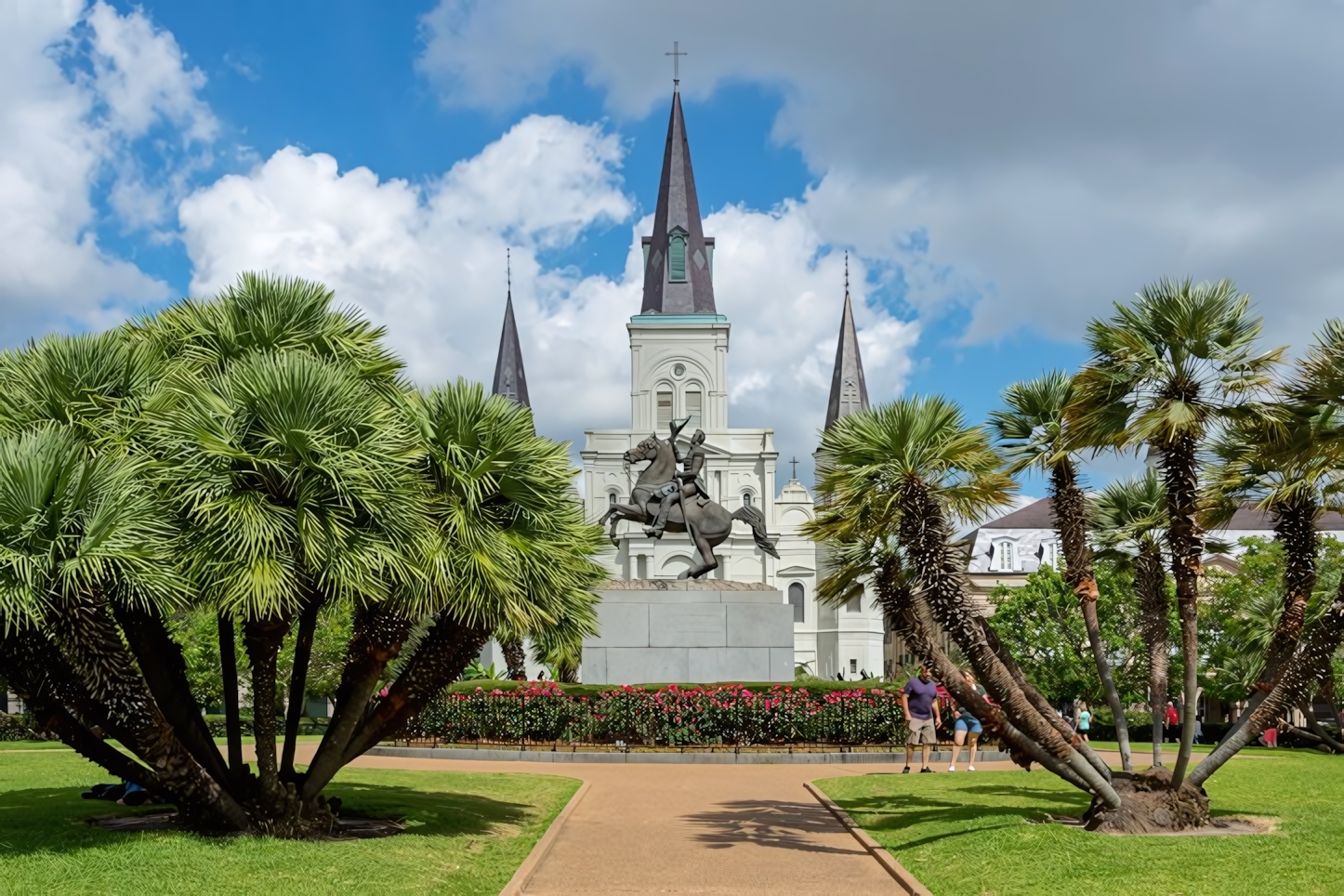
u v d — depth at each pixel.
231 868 10.24
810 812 14.99
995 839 11.45
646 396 99.19
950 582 12.09
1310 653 12.39
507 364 106.00
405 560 11.44
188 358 13.25
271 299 13.82
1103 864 10.32
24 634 11.02
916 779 17.86
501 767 20.53
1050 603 43.22
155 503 10.82
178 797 11.75
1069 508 14.84
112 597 11.03
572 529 13.41
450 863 11.19
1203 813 12.55
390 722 12.95
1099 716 44.78
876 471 12.18
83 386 12.02
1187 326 12.47
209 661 37.19
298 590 11.32
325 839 12.07
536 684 23.27
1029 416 14.88
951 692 12.74
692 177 102.69
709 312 100.81
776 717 22.20
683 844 12.65
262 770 12.07
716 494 98.06
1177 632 39.22
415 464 12.41
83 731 11.84
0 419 11.60
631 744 22.17
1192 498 12.86
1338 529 46.53
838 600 13.42
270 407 11.32
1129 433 12.52
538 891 10.30
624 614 23.89
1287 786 16.62
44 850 10.76
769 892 10.28
